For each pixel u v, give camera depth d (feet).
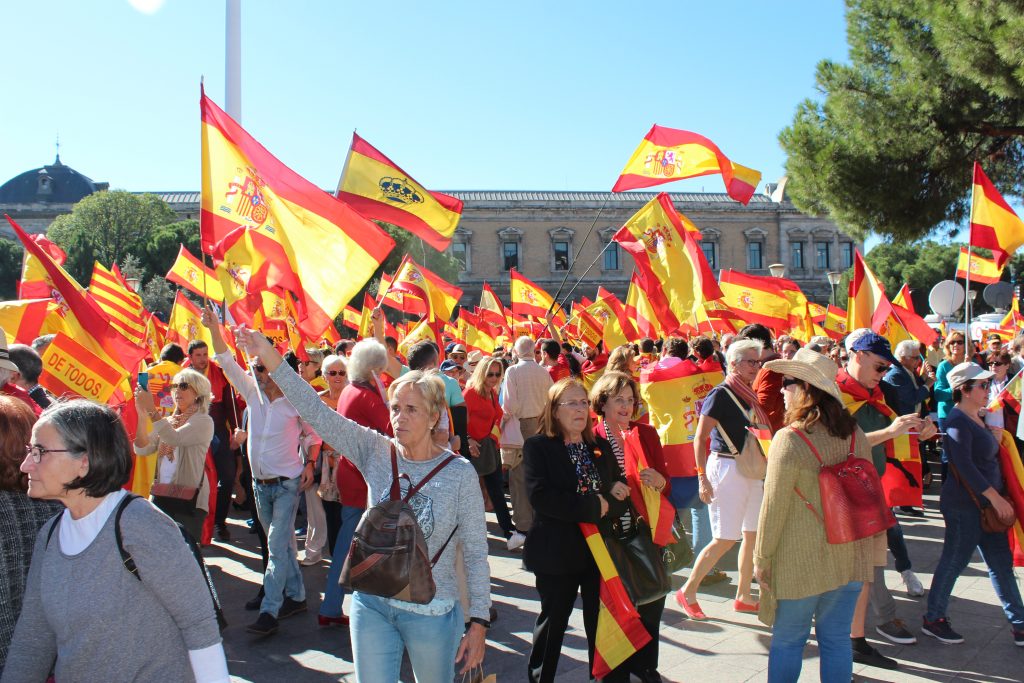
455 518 10.87
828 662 12.23
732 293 44.14
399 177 21.67
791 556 12.10
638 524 14.28
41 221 250.98
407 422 10.78
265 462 18.48
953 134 48.37
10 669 7.98
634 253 29.09
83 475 7.89
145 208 199.82
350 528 17.80
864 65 52.13
